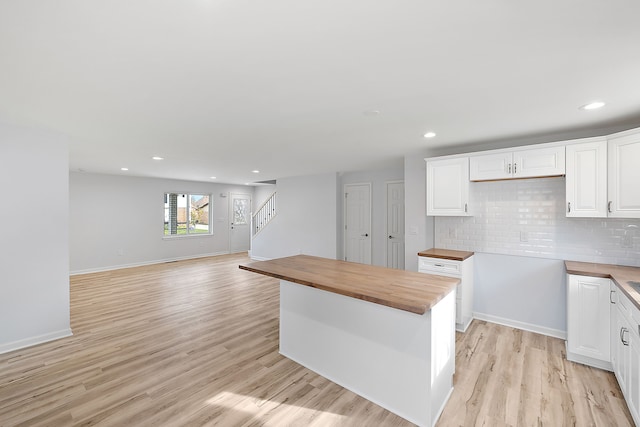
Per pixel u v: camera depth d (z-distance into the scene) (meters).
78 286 5.29
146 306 4.20
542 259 3.26
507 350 2.89
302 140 3.42
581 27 1.31
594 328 2.53
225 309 4.08
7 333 2.84
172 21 1.27
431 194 3.70
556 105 2.28
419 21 1.27
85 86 1.95
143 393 2.20
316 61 1.63
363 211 6.13
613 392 2.21
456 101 2.21
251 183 9.12
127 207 7.01
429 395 1.87
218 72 1.76
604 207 2.64
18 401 2.10
